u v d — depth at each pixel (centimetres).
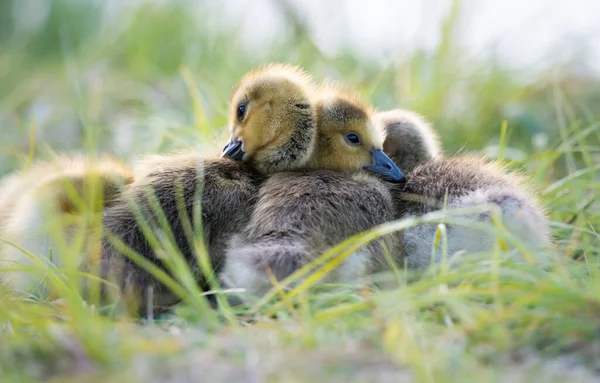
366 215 1064
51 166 1188
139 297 1005
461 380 716
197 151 1308
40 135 1875
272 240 994
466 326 812
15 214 1133
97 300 977
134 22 2458
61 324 861
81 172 1102
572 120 1515
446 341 791
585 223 1175
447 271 939
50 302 984
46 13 2920
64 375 750
